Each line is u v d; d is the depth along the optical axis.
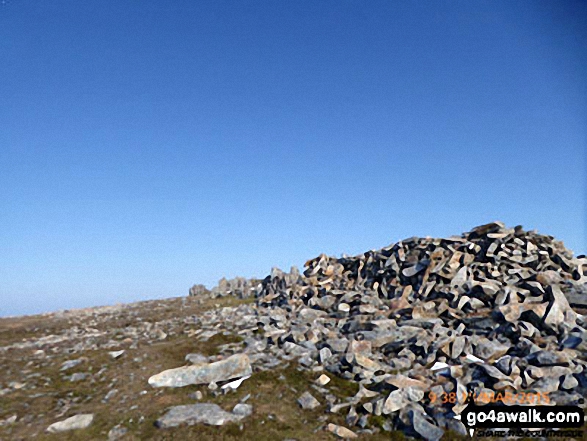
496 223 34.00
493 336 21.06
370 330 24.39
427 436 14.17
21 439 14.50
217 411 16.05
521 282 26.56
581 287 24.50
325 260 41.53
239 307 37.69
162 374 19.33
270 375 19.86
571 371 16.45
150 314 41.91
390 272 33.03
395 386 17.30
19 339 32.06
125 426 15.20
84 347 26.59
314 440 14.52
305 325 27.03
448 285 28.20
